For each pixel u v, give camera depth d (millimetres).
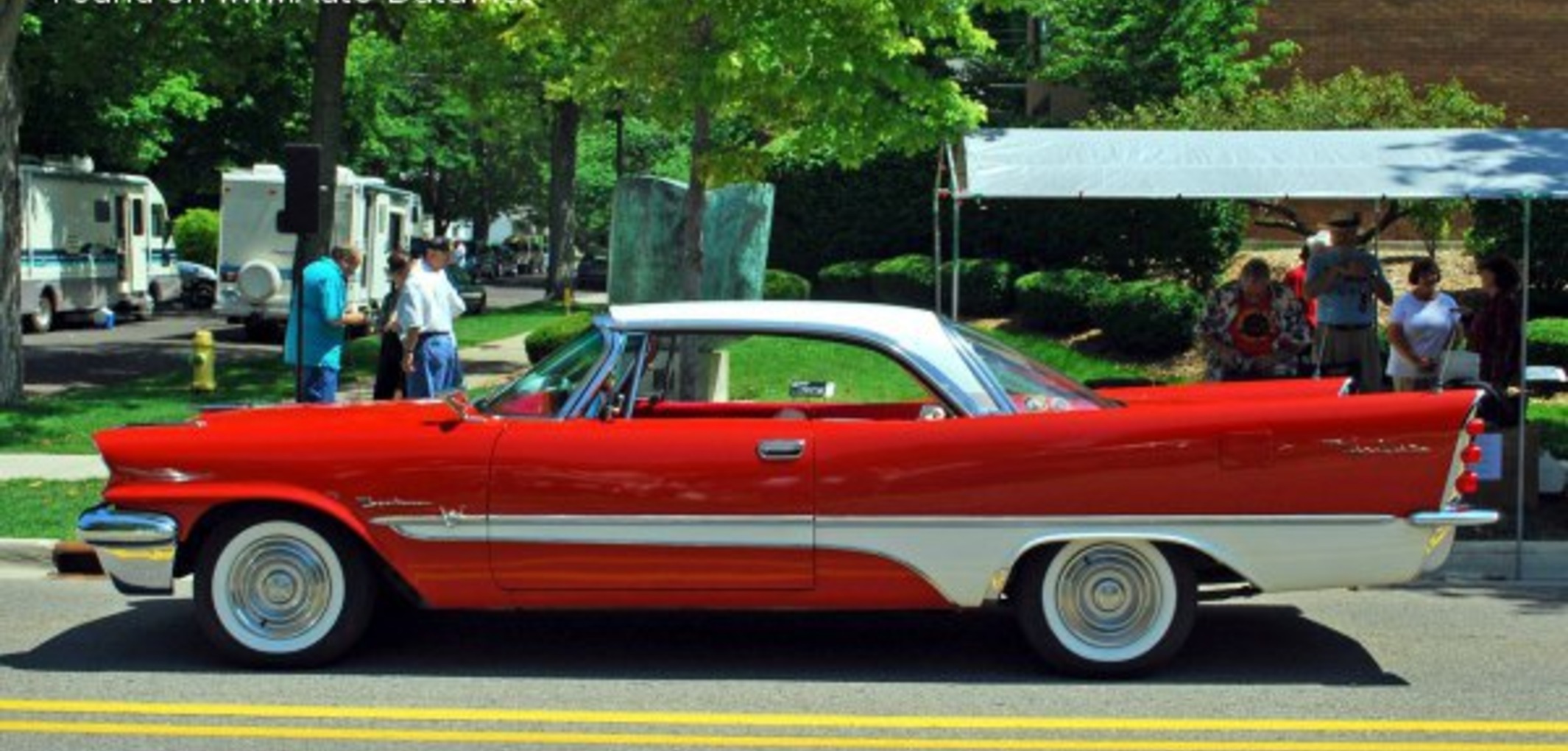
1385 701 6852
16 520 10875
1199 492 6879
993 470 6895
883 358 7508
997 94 30719
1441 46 26828
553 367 7363
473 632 8109
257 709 6633
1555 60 26781
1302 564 6918
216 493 7055
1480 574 10086
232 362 23328
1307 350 12594
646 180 16453
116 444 7176
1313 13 26922
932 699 6859
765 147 19891
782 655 7699
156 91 34906
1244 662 7570
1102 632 7133
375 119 42406
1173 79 24953
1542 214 19562
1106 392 8188
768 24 13758
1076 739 6219
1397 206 17812
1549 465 11445
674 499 6926
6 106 16609
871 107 14562
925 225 27109
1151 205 21078
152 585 7113
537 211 81438
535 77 31438
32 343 27281
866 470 6906
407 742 6152
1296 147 12164
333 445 7082
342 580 7223
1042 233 24344
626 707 6707
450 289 13875
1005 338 21500
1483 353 12188
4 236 16734
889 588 6973
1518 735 6328
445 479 6992
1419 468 6879
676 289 16453
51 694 6871
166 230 35781
